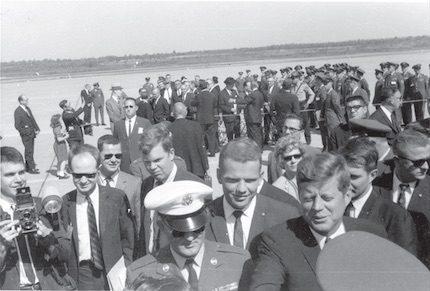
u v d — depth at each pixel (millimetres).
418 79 14812
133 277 2455
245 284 2432
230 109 13547
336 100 11062
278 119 11922
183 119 7332
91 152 3609
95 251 3582
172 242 2447
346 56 41719
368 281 1617
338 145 6180
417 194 3123
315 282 2195
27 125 11859
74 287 3398
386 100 6410
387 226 2777
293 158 3910
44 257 3143
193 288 2426
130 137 7516
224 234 2947
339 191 2203
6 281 3016
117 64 60625
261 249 2359
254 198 3023
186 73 36500
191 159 7270
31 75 57250
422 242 2953
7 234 2920
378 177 3439
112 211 3666
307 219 2273
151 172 3887
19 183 3168
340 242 1778
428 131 3961
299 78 15781
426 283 1616
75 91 32469
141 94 14281
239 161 2707
